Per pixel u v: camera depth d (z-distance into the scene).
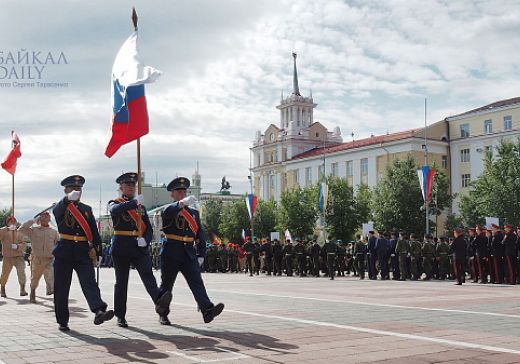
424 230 49.72
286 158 83.75
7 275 15.41
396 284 20.91
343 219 56.69
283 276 29.73
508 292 16.11
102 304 8.38
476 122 63.31
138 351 6.75
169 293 8.46
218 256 36.66
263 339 7.49
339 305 12.02
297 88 90.44
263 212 73.75
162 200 110.19
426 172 33.28
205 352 6.64
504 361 6.10
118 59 9.23
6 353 6.69
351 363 6.00
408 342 7.23
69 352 6.73
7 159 16.75
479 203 47.22
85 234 8.64
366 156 68.56
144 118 9.15
